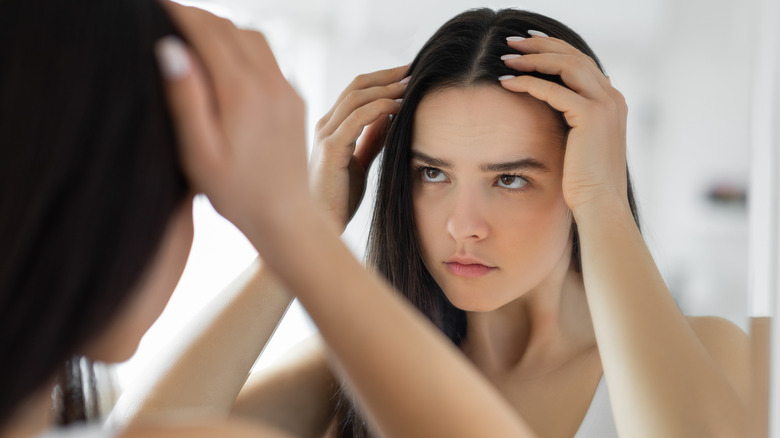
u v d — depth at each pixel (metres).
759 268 0.63
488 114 0.77
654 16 2.47
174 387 0.77
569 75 0.76
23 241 0.30
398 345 0.39
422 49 0.86
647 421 0.59
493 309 0.84
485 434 0.38
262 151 0.36
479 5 2.11
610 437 0.85
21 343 0.30
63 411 0.45
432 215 0.82
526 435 0.39
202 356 0.78
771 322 0.61
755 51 0.66
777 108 0.64
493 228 0.79
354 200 0.93
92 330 0.32
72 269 0.31
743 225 2.45
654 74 2.55
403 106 0.82
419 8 2.20
